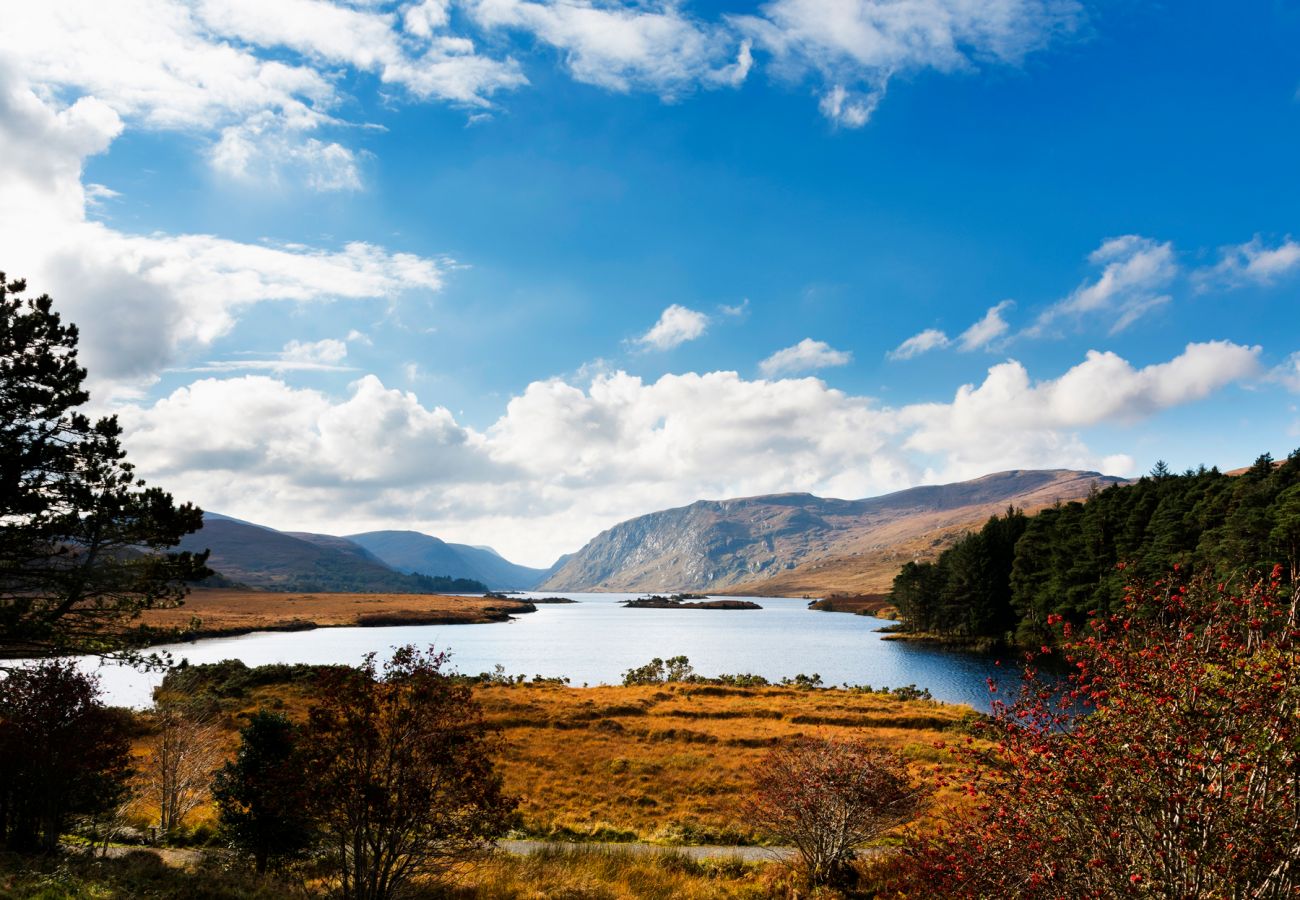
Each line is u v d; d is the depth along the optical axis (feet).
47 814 61.21
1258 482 260.01
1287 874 24.07
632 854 77.66
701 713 190.90
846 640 495.41
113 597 80.07
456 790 44.60
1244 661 25.31
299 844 63.36
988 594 433.07
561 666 365.81
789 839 70.69
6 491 71.26
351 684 43.57
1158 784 25.27
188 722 94.63
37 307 77.77
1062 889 27.76
